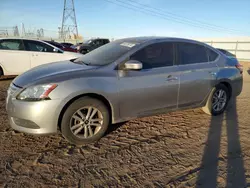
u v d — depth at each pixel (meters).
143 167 2.64
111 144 3.18
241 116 4.48
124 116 3.34
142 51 3.48
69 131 2.97
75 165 2.65
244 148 3.15
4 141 3.17
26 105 2.76
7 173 2.46
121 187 2.28
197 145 3.21
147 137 3.42
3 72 7.16
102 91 3.04
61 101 2.81
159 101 3.60
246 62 20.41
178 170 2.59
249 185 2.35
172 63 3.73
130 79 3.27
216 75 4.22
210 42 25.41
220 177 2.47
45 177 2.41
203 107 4.37
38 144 3.12
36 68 3.55
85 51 19.00
